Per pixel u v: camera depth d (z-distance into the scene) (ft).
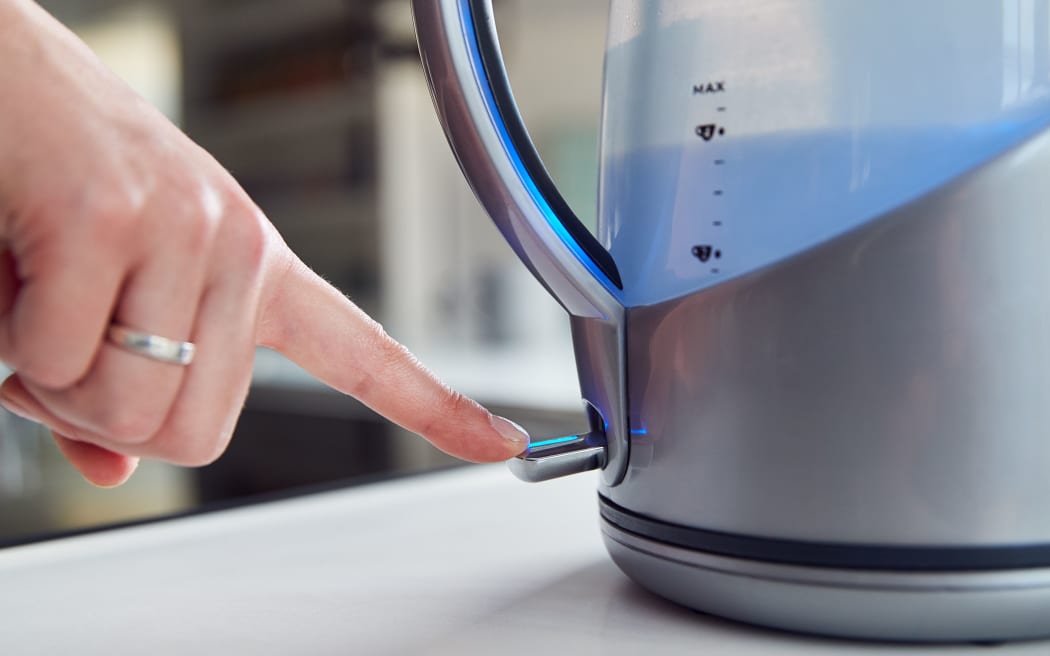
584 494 1.93
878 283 0.94
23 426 2.87
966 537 0.95
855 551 0.97
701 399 1.04
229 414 1.05
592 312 1.11
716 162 1.03
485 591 1.29
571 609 1.20
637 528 1.15
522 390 4.46
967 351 0.93
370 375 1.18
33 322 0.92
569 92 5.92
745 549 1.02
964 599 0.96
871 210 0.95
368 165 5.08
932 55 0.95
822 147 0.98
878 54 0.96
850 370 0.96
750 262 1.00
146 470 2.70
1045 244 0.93
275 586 1.33
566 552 1.49
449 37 1.03
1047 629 1.00
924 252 0.93
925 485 0.95
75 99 0.91
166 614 1.21
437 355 5.35
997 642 1.02
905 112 0.95
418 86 5.12
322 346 1.16
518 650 1.06
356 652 1.07
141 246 0.93
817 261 0.96
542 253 1.06
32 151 0.89
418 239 5.31
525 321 5.46
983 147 0.94
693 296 1.04
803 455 0.98
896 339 0.94
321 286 1.17
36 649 1.09
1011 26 0.95
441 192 5.35
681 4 1.07
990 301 0.93
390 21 4.93
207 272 0.99
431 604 1.24
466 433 1.20
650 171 1.10
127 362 0.96
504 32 5.65
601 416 1.18
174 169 0.95
